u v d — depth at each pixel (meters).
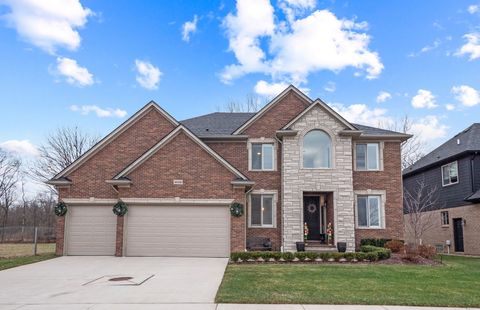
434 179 27.39
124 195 18.44
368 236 21.14
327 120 20.67
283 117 22.12
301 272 13.27
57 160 41.25
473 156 22.98
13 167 46.75
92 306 8.55
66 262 16.08
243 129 21.92
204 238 18.30
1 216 45.72
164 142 18.75
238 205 18.31
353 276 12.45
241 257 16.17
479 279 12.15
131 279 11.96
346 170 20.23
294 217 20.03
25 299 9.27
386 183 21.59
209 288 10.53
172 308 8.38
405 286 10.83
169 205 18.53
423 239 28.28
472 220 22.78
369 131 22.25
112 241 18.91
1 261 16.30
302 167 20.34
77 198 19.22
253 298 9.19
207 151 18.73
